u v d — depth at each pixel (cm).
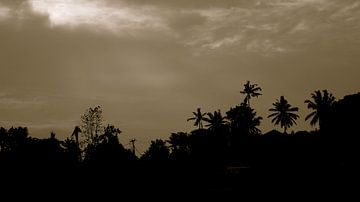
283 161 5206
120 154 5912
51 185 5100
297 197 4362
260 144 6344
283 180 4766
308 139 5566
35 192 4962
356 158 4738
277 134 6372
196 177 5669
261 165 5372
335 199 4144
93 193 5084
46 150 5788
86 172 5509
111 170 5516
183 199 5025
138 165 5988
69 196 4984
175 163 6194
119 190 5188
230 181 5431
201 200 4931
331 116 5497
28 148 5728
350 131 5084
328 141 5222
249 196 4722
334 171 4650
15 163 5384
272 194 4588
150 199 5072
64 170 5481
